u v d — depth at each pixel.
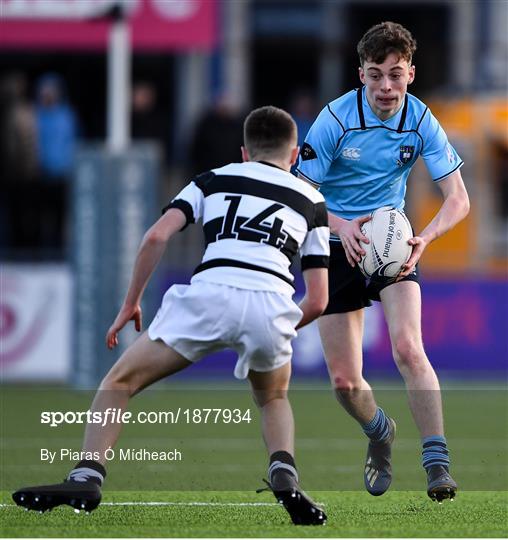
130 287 19.45
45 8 53.47
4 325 49.12
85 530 19.48
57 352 49.31
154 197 44.53
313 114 63.25
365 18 71.88
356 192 23.52
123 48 45.56
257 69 73.00
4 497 23.66
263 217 19.56
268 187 19.78
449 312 51.66
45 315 49.25
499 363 51.72
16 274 49.19
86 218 44.44
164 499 23.88
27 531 19.31
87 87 65.75
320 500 24.19
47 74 65.69
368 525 20.28
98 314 44.47
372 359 50.88
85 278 44.53
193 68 67.00
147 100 57.16
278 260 19.50
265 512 21.92
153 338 19.47
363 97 22.95
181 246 52.53
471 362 51.69
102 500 23.64
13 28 54.59
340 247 23.25
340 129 22.92
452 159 23.34
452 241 57.50
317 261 20.00
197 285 19.41
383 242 22.11
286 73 73.12
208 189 19.84
